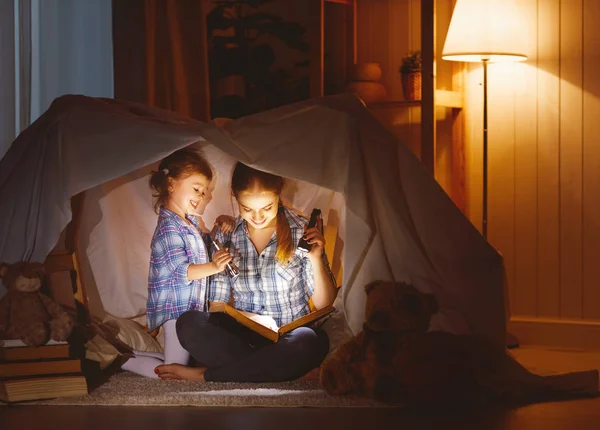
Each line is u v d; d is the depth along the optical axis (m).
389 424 2.42
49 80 3.94
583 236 3.82
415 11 4.16
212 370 2.98
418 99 3.96
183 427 2.39
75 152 2.98
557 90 3.84
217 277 3.14
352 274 2.86
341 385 2.74
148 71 4.03
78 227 3.22
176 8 4.17
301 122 2.91
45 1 3.93
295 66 4.39
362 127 2.89
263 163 2.89
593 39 3.77
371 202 2.86
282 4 4.42
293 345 2.94
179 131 2.93
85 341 3.05
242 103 4.48
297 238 3.14
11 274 2.88
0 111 3.67
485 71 3.80
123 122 2.97
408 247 2.86
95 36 4.09
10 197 2.97
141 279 3.31
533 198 3.90
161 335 3.33
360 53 4.29
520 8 3.88
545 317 3.89
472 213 4.03
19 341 2.84
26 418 2.53
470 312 2.85
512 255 3.95
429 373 2.68
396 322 2.77
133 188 3.27
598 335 3.77
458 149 4.03
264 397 2.70
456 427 2.39
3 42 3.67
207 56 4.36
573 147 3.82
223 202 3.27
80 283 3.13
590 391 2.80
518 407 2.62
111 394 2.79
